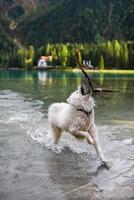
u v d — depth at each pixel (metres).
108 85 40.97
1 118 16.11
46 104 21.19
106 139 12.24
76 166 9.58
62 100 23.36
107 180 8.56
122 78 62.06
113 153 10.60
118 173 9.03
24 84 43.38
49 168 9.38
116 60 123.50
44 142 11.88
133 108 19.58
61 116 10.84
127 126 14.48
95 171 9.18
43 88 35.47
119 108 19.56
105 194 7.73
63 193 7.76
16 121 15.43
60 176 8.80
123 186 8.18
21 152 10.79
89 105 10.29
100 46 130.88
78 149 11.14
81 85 10.32
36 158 10.24
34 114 17.20
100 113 17.75
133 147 11.28
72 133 10.47
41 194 7.69
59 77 67.38
